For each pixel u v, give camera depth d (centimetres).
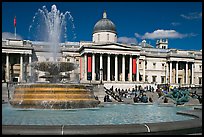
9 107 2514
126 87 9512
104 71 10500
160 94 5766
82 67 10194
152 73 11731
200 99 3822
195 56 12331
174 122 1074
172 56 11669
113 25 11162
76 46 10725
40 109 2314
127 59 10712
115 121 1473
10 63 9694
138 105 3272
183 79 12100
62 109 2336
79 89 2480
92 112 2106
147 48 12394
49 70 3275
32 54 9969
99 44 9956
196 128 1077
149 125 1003
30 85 2423
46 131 906
